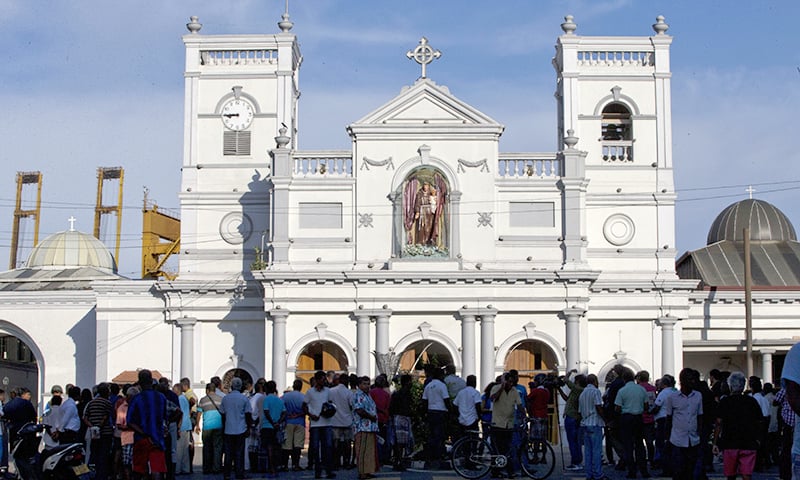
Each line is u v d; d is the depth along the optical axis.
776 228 72.81
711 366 65.31
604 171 59.41
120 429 30.50
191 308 58.25
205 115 59.94
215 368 58.09
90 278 67.19
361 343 54.84
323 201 56.41
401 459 34.56
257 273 54.91
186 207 59.44
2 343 73.56
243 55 60.25
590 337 57.84
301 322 55.34
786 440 29.17
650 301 57.91
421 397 36.28
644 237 59.16
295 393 36.22
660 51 60.12
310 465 35.19
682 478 28.30
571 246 55.84
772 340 61.50
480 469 31.47
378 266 55.88
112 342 58.91
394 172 56.31
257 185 59.44
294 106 62.66
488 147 56.41
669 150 59.66
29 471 30.50
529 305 55.16
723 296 62.09
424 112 56.53
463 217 56.12
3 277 70.44
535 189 56.41
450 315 55.34
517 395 31.52
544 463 31.41
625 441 31.89
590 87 60.00
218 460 35.19
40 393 62.88
